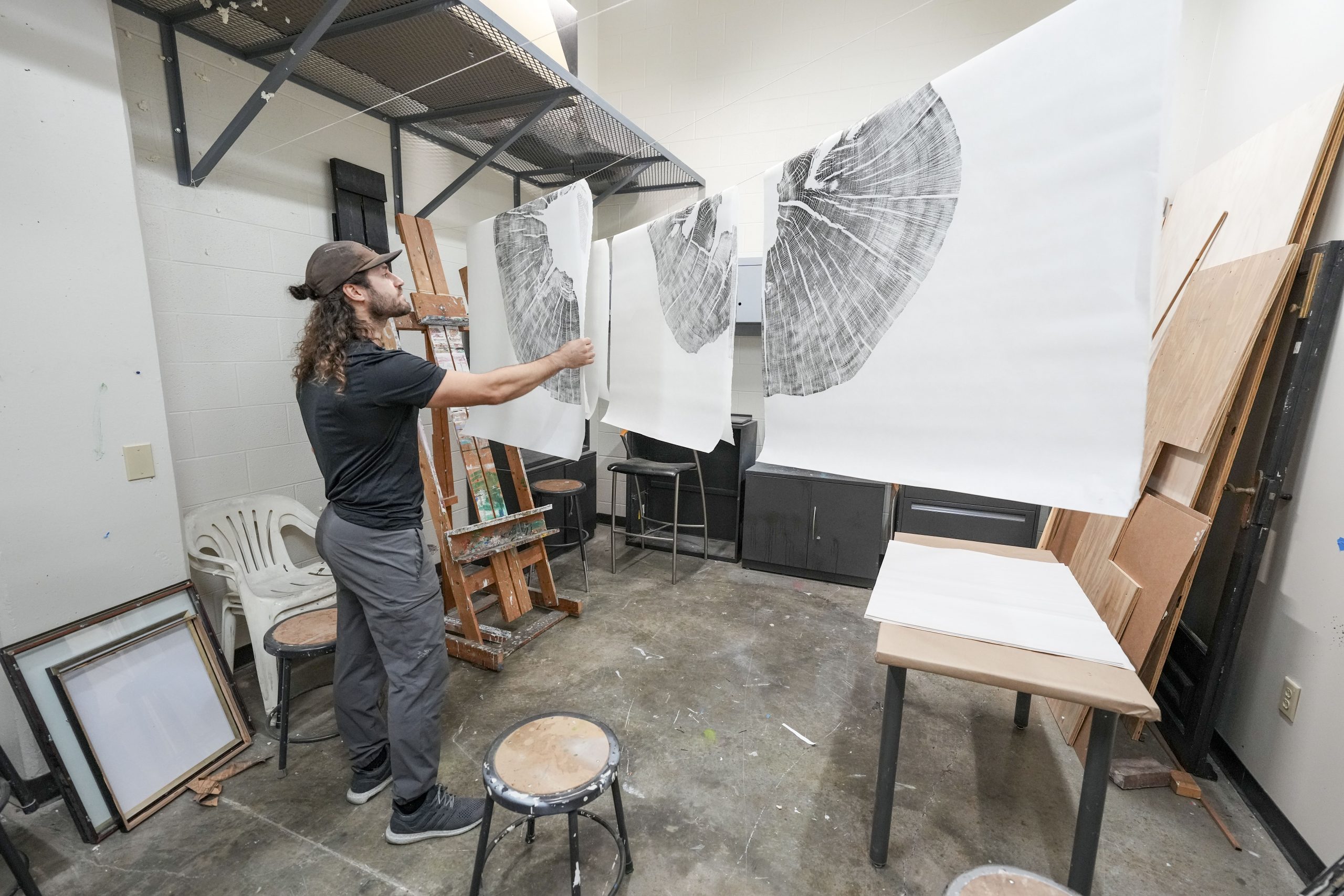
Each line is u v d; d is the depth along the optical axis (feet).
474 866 4.10
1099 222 2.66
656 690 6.81
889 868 4.49
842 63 10.02
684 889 4.30
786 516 10.13
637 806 5.08
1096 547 6.77
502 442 6.91
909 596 4.63
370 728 5.07
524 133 8.71
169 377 6.29
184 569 5.86
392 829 4.65
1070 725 5.96
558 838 4.75
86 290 5.00
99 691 4.95
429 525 10.00
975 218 3.10
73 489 5.02
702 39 10.87
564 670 7.22
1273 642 5.02
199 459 6.61
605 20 11.52
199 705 5.55
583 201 5.66
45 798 5.06
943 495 9.44
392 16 5.53
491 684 6.89
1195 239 6.80
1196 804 5.15
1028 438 3.05
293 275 7.40
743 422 11.06
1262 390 5.32
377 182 8.17
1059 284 2.84
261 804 5.08
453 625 8.04
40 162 4.67
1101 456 2.81
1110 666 3.63
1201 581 6.26
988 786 5.38
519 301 6.59
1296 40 5.65
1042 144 2.81
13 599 4.71
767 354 4.31
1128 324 2.64
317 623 5.69
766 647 7.82
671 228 5.47
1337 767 4.18
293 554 7.64
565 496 11.04
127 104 5.74
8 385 4.62
